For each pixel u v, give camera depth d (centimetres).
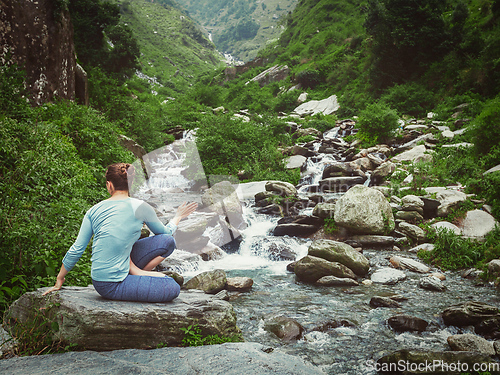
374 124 1798
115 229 271
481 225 848
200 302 330
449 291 621
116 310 276
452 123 1838
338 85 3697
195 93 4322
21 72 995
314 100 3709
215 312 328
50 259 387
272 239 856
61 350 270
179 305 313
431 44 2684
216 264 760
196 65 9156
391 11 2795
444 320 496
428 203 966
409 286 651
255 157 1511
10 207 421
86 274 439
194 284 608
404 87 2558
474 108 1950
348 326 488
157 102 3488
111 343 273
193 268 718
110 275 279
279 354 295
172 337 294
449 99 2244
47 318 279
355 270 713
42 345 273
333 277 674
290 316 521
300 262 721
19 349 268
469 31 2661
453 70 2455
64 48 1395
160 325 289
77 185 676
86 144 1015
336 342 441
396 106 2480
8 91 897
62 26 1364
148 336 285
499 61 2134
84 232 276
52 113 1050
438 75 2534
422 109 2392
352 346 431
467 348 404
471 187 1038
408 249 856
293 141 2162
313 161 1689
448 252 782
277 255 817
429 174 1211
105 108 1764
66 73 1403
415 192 1083
